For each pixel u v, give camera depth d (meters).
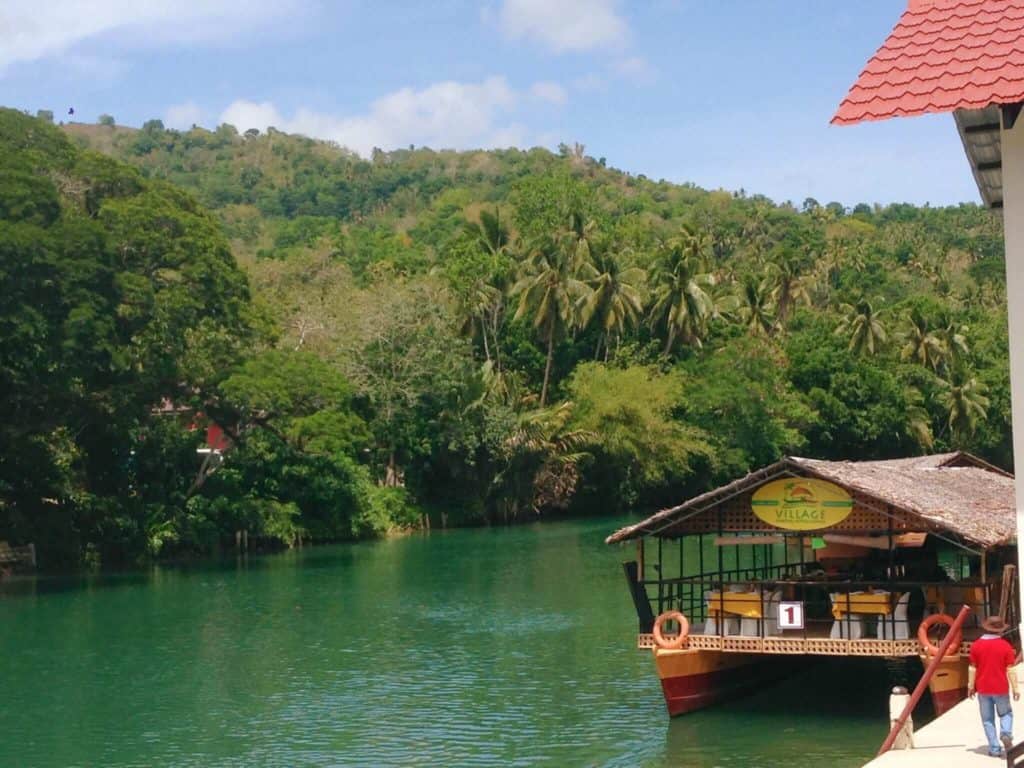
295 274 76.88
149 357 47.25
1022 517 15.41
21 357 42.59
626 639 30.19
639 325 84.31
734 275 104.94
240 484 58.56
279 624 33.62
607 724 21.25
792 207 176.38
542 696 23.72
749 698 23.03
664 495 82.88
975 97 13.56
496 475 70.81
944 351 87.75
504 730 21.05
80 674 26.88
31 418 46.16
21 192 41.09
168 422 54.22
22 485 47.97
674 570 44.44
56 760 19.81
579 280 78.94
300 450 59.28
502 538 62.16
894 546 25.41
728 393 79.06
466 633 31.55
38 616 35.56
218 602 38.31
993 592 21.41
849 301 96.56
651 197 176.88
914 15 14.66
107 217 45.38
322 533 60.28
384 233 127.12
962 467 30.91
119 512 50.28
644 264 89.06
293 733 21.27
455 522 69.88
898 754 14.38
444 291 75.75
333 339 67.06
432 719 22.00
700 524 21.77
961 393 85.62
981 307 103.06
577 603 36.84
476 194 167.50
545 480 74.69
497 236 84.12
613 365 79.88
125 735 21.44
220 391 51.25
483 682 25.22
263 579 44.72
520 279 79.31
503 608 36.03
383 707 23.08
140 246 45.84
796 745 19.45
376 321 67.19
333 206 183.38
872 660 26.72
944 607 21.56
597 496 79.00
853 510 21.17
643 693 23.81
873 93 13.98
